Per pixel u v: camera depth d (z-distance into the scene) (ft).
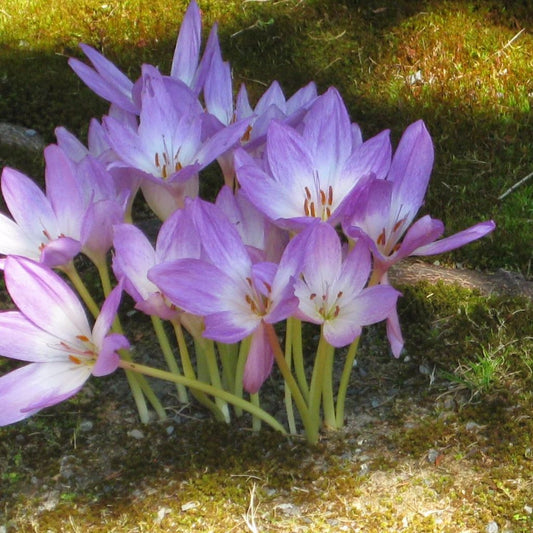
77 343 4.34
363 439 4.65
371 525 4.45
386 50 6.39
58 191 4.42
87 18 6.78
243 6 6.86
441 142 5.70
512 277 5.12
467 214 5.41
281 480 4.55
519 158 5.60
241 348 4.61
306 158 4.35
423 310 4.98
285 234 4.44
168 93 4.50
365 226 4.35
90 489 4.57
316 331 4.94
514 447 4.60
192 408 4.75
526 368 4.81
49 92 5.91
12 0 6.94
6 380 4.31
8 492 4.57
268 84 6.12
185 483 4.55
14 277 4.29
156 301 4.31
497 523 4.45
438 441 4.63
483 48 6.30
